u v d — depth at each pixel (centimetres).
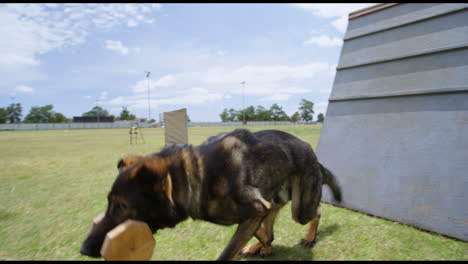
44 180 719
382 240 317
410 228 341
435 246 297
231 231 362
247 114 11362
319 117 11769
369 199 400
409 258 278
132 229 162
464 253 281
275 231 361
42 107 9938
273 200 270
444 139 347
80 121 8881
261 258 296
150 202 197
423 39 401
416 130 378
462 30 364
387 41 445
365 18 489
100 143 1903
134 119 11094
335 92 500
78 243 338
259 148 249
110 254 155
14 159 1125
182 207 217
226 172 230
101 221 189
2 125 5675
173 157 223
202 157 235
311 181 289
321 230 353
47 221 414
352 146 445
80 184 667
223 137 254
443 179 335
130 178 191
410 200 356
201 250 311
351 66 484
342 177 442
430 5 405
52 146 1725
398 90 409
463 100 344
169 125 1331
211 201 232
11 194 576
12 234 366
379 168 401
